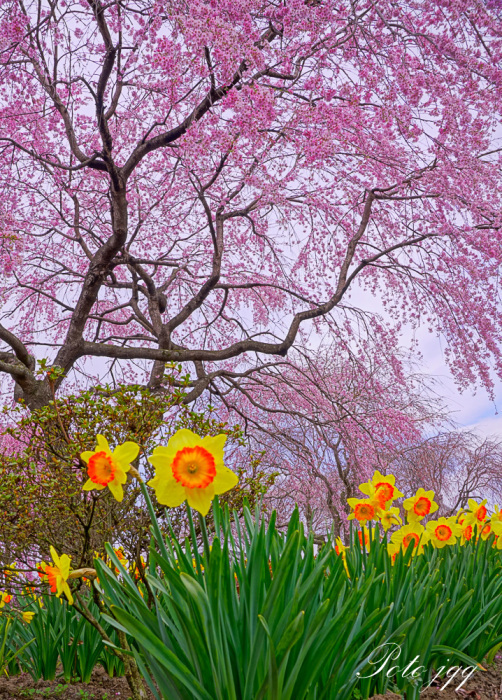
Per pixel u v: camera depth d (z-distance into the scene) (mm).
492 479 11711
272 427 10094
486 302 7562
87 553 2627
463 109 5617
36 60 6473
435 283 7910
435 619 2406
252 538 2049
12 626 3229
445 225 6980
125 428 3111
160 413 3172
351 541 2885
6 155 7695
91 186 8953
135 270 8609
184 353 7828
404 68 5375
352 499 2959
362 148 6531
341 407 8297
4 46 6066
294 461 8859
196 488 1585
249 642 1639
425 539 3072
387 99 5613
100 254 7277
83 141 8367
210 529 3367
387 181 7391
